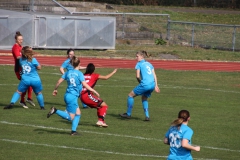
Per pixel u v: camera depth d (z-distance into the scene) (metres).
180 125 17.66
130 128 28.02
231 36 84.94
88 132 26.48
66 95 25.14
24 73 30.89
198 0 115.88
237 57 72.94
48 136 25.25
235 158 23.03
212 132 28.08
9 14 67.75
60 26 69.81
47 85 41.94
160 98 38.44
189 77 51.53
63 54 65.88
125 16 90.06
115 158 21.88
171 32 87.25
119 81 46.31
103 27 72.25
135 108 34.22
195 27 88.50
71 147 23.44
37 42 68.81
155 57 68.81
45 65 54.78
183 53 71.88
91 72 28.20
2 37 67.56
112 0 106.00
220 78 51.88
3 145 23.28
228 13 105.56
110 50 72.44
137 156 22.44
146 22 90.62
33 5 81.12
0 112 30.34
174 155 17.58
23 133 25.67
